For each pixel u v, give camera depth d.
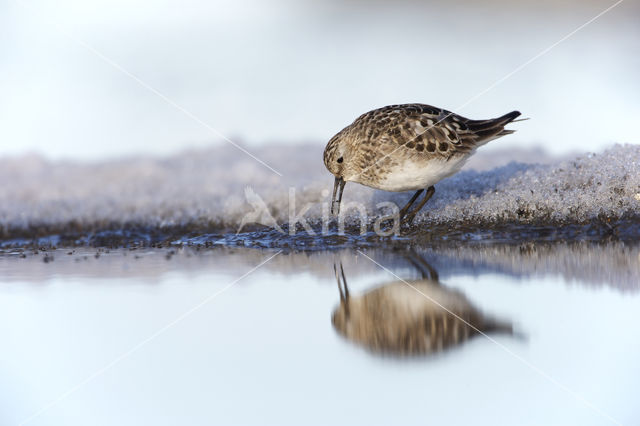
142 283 9.02
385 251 10.34
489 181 12.06
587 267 8.75
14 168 15.38
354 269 9.35
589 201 10.62
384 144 10.92
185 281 9.05
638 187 10.62
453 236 10.74
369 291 8.29
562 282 8.20
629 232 10.12
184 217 12.86
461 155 10.93
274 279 9.02
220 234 12.05
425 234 10.91
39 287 8.93
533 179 11.62
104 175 15.15
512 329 6.95
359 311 7.63
